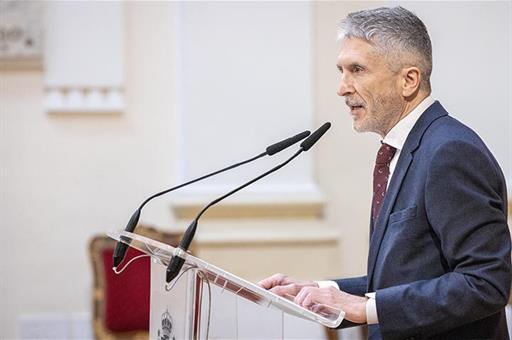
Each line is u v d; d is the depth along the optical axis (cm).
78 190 1485
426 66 666
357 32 662
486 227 604
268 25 1467
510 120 1475
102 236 1308
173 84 1488
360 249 1514
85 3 1470
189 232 595
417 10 1464
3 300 1486
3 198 1475
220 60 1460
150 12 1482
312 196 1460
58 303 1495
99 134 1484
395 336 609
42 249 1488
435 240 631
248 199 1448
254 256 1445
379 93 661
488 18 1466
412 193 641
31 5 1455
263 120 1464
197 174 1451
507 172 1475
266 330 1289
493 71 1470
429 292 604
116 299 1273
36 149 1474
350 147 1510
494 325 643
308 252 1456
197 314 590
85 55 1470
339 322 560
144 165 1489
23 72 1464
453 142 625
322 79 1499
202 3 1456
